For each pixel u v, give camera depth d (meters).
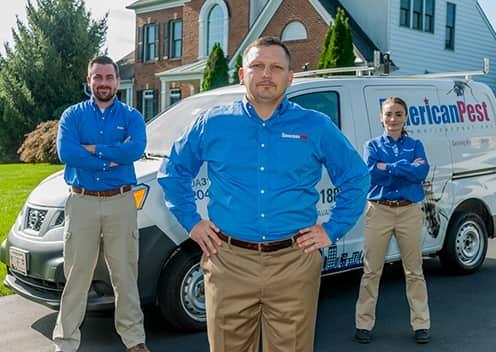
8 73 32.25
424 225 6.67
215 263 3.13
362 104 6.21
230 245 3.09
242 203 3.04
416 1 21.70
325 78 6.20
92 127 4.59
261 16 22.41
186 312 5.21
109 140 4.61
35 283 5.10
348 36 17.42
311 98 5.88
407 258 5.03
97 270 4.80
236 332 3.17
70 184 4.60
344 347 5.00
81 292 4.62
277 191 3.02
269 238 3.04
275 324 3.15
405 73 21.33
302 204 3.06
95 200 4.54
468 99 7.25
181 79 27.02
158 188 5.07
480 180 7.23
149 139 6.08
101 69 4.58
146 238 5.00
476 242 7.29
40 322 5.66
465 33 23.94
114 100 4.69
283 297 3.10
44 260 4.90
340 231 3.06
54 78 32.41
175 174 3.21
